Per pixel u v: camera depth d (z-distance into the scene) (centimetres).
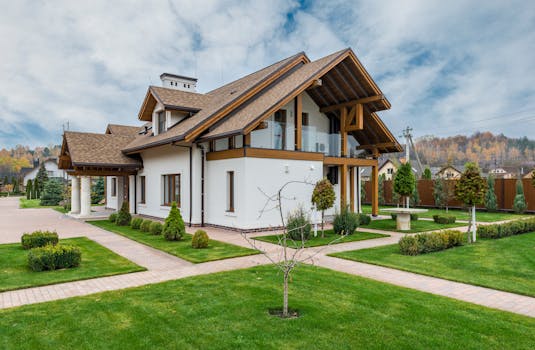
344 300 570
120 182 2269
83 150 2006
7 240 1216
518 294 623
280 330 457
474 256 927
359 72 1572
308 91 1802
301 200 1491
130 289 641
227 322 484
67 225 1647
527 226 1387
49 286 674
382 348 409
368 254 945
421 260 877
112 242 1164
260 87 1617
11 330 465
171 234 1159
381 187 2984
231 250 998
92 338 441
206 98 1975
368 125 1878
